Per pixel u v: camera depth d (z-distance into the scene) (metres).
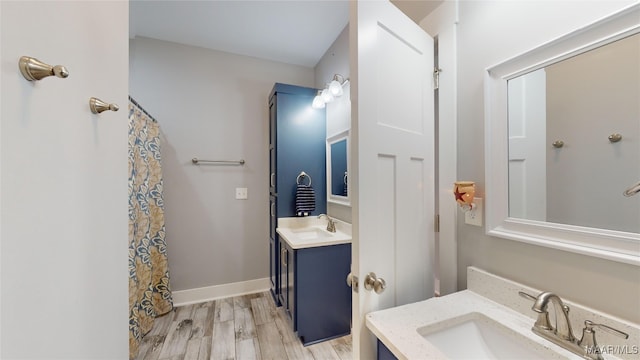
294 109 2.40
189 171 2.43
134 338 1.65
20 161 0.38
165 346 1.74
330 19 2.05
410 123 1.04
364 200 0.84
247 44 2.43
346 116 2.08
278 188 2.36
